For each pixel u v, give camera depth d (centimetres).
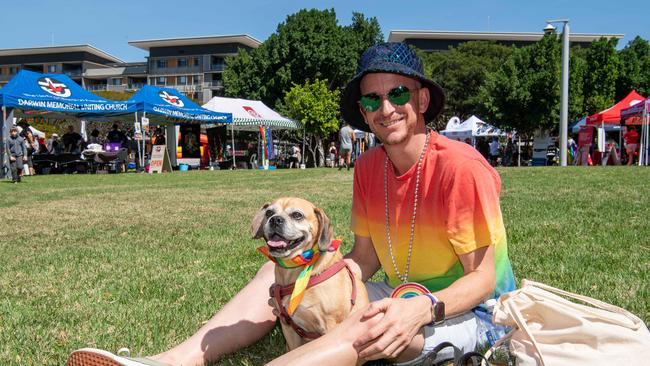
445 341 245
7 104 1933
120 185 1526
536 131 3556
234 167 2956
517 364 197
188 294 410
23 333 327
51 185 1542
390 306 214
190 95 9212
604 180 1212
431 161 262
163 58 10094
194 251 573
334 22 4453
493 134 3516
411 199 268
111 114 2567
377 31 4781
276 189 1298
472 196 247
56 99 2103
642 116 2058
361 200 302
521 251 507
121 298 404
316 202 959
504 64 3481
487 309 261
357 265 304
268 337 311
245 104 3056
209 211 909
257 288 291
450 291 231
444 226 256
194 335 272
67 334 327
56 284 451
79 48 10788
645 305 338
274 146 3681
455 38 8544
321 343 211
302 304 260
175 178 1852
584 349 188
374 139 2733
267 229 268
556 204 809
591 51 3753
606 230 591
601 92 3709
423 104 271
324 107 3497
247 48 10075
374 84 259
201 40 9831
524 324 198
